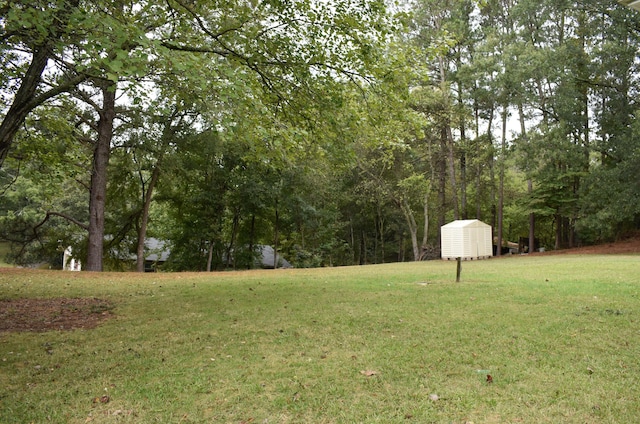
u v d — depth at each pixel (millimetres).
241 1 7977
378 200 32844
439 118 26047
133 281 11930
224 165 25859
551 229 39031
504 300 7664
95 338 5570
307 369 4234
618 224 27672
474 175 30719
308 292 9266
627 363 4188
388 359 4480
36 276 12547
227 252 29750
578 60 25719
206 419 3189
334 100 7758
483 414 3172
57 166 14398
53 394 3695
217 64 5828
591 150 26250
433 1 25047
